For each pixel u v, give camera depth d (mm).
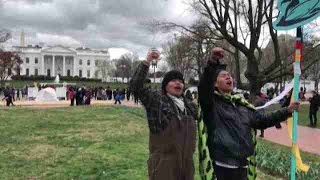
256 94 24000
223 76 5008
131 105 43844
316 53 24422
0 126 19375
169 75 5000
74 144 13891
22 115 26391
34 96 60375
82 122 22469
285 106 5586
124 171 9562
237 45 24484
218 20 24578
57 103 46781
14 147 13016
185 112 4949
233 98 5051
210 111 4953
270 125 5156
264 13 23953
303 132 22641
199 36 26000
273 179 9547
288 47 32344
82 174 9297
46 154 11844
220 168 4867
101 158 11258
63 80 129750
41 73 156625
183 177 4914
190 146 4930
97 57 162750
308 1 5199
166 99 4934
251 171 5070
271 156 11273
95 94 66938
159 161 4867
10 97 41562
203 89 4926
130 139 15531
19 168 9875
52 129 18672
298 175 9359
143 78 4930
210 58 5035
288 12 5418
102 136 16281
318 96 26578
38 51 157000
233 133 4879
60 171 9578
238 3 34531
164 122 4844
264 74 24359
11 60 106812
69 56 159875
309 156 14164
